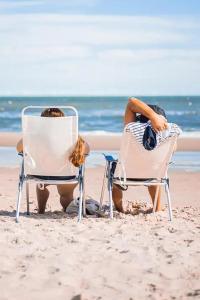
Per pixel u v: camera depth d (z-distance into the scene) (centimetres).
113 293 437
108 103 8931
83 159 688
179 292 440
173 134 674
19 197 684
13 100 11462
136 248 548
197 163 1466
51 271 481
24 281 458
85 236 598
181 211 764
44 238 586
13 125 4003
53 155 687
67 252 536
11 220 681
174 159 1571
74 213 743
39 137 683
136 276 472
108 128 3728
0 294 433
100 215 721
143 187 1034
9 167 1369
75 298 422
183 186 1070
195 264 503
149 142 669
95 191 998
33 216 720
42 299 425
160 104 9506
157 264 501
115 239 584
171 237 593
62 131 682
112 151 1836
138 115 703
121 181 693
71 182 693
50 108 703
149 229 630
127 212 752
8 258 515
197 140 2236
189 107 9456
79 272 480
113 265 497
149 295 434
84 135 2658
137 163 686
